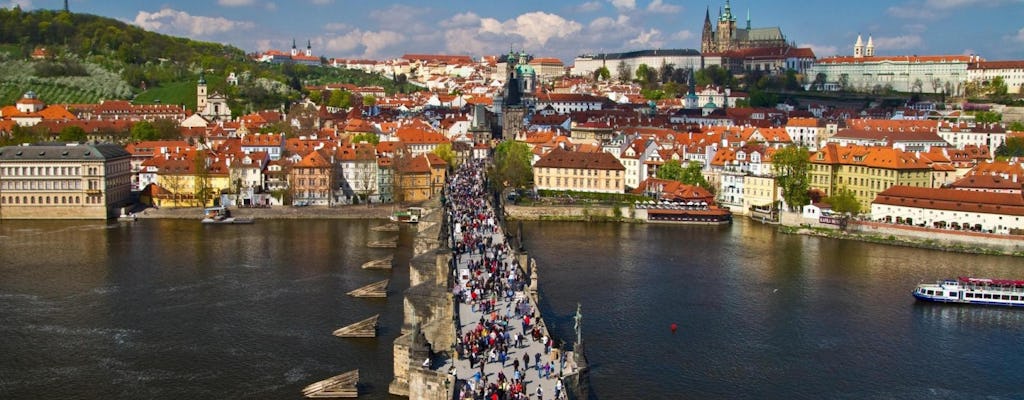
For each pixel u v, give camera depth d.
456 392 112.94
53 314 195.50
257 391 151.38
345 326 186.00
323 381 148.38
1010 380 165.50
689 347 177.75
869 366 171.00
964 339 189.50
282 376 158.00
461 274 170.00
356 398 146.38
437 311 150.75
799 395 155.00
